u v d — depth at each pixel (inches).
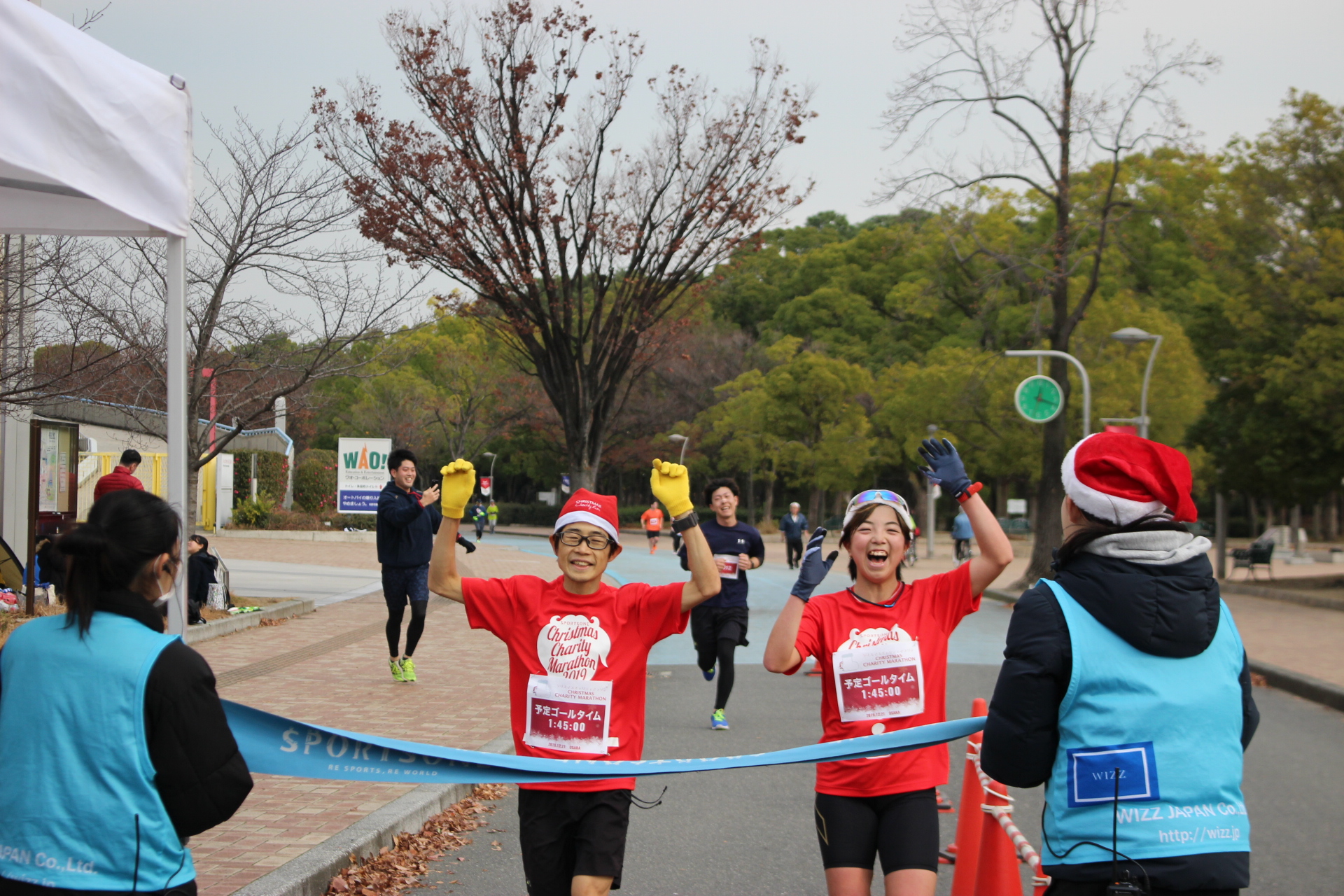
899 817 140.1
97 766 94.8
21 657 97.9
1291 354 918.4
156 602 103.8
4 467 549.3
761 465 2245.3
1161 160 1349.7
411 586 382.9
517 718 143.6
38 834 94.5
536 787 139.2
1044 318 1236.5
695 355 2343.8
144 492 103.0
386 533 382.9
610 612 143.6
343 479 986.1
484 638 519.5
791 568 1190.3
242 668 418.6
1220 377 984.3
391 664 390.9
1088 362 1210.0
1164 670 99.1
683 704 400.5
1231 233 976.9
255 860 189.6
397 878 200.2
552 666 141.6
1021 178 932.6
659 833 237.5
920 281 2127.2
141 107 194.9
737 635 350.3
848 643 148.9
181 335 206.7
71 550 97.8
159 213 200.2
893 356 2223.2
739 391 2207.2
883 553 149.7
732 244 738.8
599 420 762.8
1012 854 171.6
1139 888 94.9
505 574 965.2
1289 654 549.6
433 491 376.5
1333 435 907.4
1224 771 98.3
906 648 147.5
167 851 97.3
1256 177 966.4
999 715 102.3
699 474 2493.8
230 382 624.1
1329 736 367.9
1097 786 97.9
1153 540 100.3
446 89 653.9
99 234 212.1
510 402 2324.1
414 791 242.1
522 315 724.7
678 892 198.4
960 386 1365.7
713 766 130.0
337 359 595.8
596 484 767.1
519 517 3129.9
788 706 395.2
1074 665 99.3
